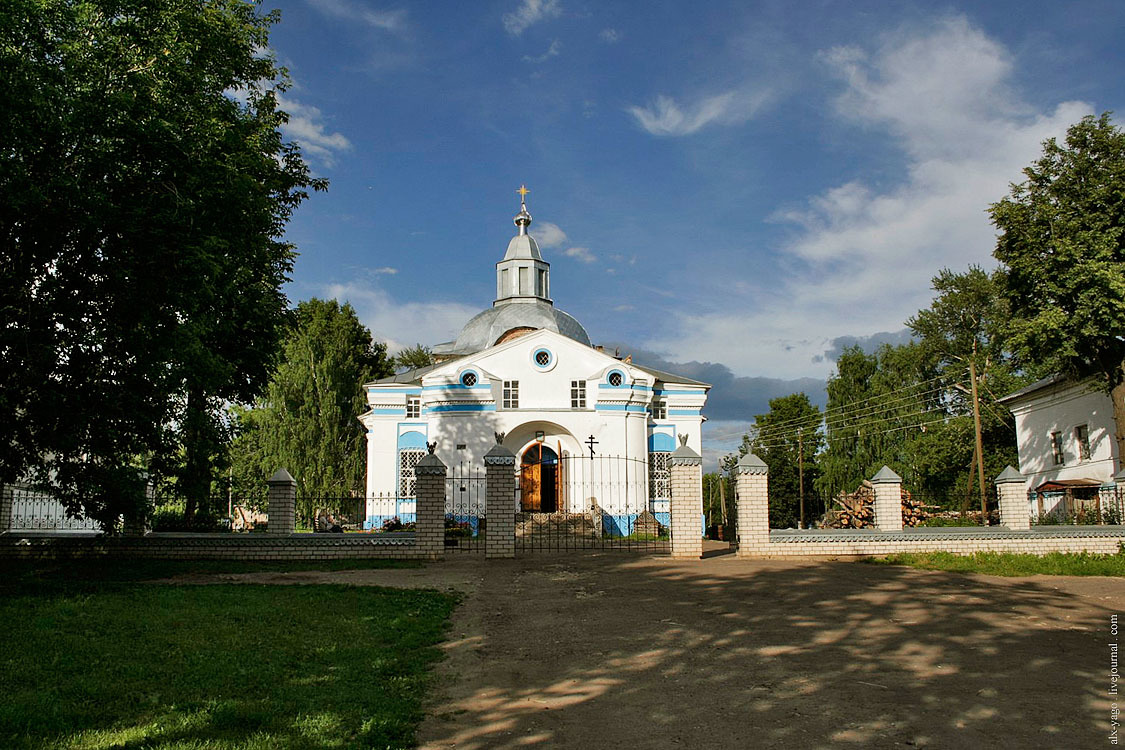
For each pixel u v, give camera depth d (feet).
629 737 22.26
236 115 57.62
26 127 41.86
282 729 21.56
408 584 48.34
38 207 42.24
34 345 43.24
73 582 45.24
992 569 54.54
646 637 34.30
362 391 158.10
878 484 66.44
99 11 48.57
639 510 115.55
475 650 32.14
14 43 43.11
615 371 117.70
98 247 45.39
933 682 27.27
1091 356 92.22
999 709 24.38
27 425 46.55
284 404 138.00
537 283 158.71
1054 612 39.60
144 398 47.83
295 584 46.42
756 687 26.84
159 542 58.95
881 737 22.04
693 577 51.03
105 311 46.57
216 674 26.43
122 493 48.42
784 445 221.87
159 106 47.24
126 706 22.98
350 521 116.47
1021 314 96.02
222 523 80.94
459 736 22.33
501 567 56.44
